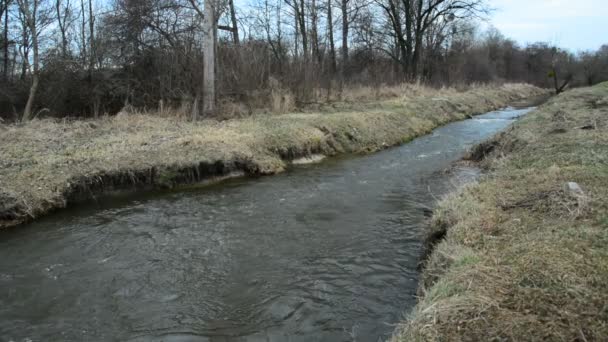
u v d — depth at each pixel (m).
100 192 9.02
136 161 9.82
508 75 55.19
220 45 18.20
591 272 3.51
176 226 7.48
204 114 15.36
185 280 5.56
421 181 10.05
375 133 15.48
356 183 10.15
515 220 5.05
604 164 6.41
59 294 5.26
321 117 15.39
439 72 36.41
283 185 10.09
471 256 4.30
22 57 17.12
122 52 16.86
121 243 6.77
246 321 4.62
